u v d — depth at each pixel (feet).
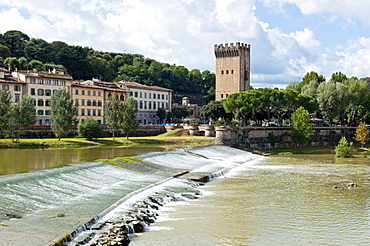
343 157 365.81
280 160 339.77
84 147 379.76
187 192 180.24
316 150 433.07
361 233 131.13
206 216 145.38
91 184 173.68
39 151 324.60
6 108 357.20
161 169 232.73
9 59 599.98
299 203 169.99
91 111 545.44
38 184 157.89
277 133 469.98
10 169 205.36
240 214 149.89
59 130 386.11
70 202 143.23
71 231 110.93
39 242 101.71
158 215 143.95
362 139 483.92
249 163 313.12
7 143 350.23
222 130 430.61
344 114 575.38
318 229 134.41
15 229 111.04
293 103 516.32
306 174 251.39
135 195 162.61
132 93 625.00
